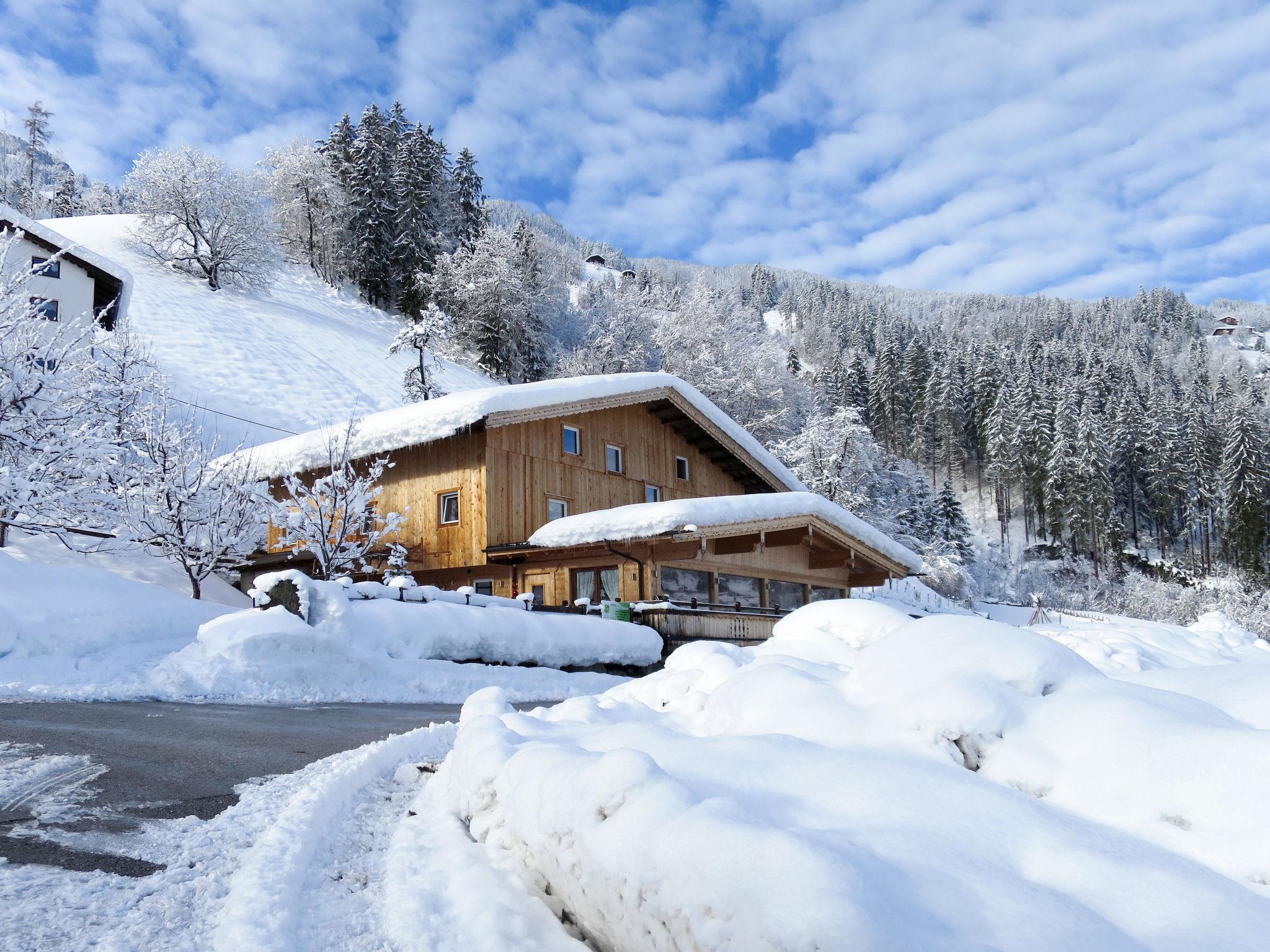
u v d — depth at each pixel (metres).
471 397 20.00
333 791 4.80
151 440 17.09
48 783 4.74
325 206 64.81
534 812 3.36
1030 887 2.33
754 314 74.56
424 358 47.06
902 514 61.88
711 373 55.06
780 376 62.88
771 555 23.44
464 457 20.86
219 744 6.24
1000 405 89.31
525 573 20.81
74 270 27.84
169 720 7.25
